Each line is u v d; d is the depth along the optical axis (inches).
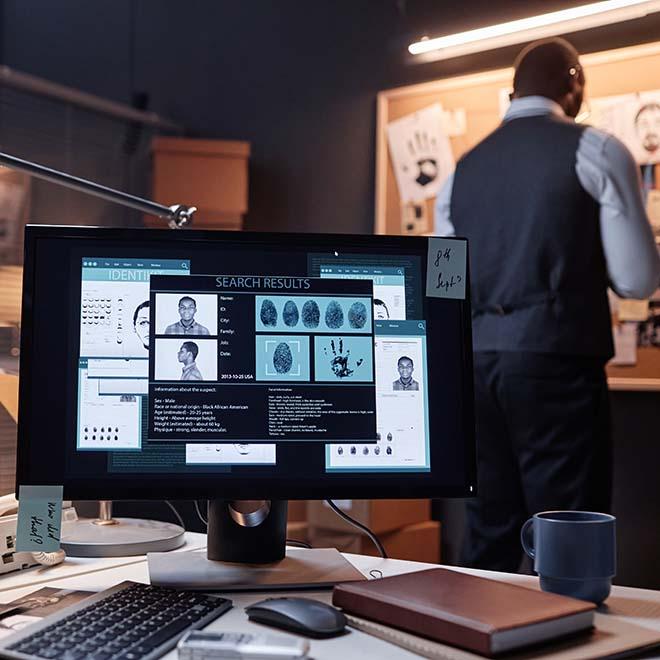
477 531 87.0
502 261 85.7
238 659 30.6
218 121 144.3
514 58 118.5
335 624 34.9
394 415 44.8
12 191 132.0
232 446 43.7
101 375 43.4
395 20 128.5
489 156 88.5
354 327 45.1
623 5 98.6
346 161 132.4
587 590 38.7
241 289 44.7
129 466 43.1
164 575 42.7
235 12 143.8
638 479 109.1
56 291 43.6
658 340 107.0
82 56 158.9
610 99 110.9
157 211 56.9
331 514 111.5
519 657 31.8
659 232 107.3
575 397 81.8
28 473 42.6
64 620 34.8
